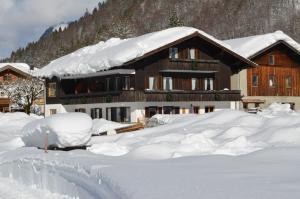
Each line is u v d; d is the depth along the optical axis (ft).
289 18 520.01
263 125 70.49
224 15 573.74
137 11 617.62
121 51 132.36
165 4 616.80
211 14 588.50
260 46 160.76
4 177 48.62
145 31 568.00
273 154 36.68
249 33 521.24
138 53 130.00
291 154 35.96
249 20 540.11
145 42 134.72
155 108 132.77
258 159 34.91
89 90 151.84
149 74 135.23
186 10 608.60
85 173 35.17
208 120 79.97
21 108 195.21
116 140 70.74
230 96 144.36
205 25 576.20
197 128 72.95
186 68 140.15
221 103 143.43
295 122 67.87
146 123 103.19
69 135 55.01
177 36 136.46
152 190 25.14
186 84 143.13
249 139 57.77
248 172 28.99
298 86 170.30
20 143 71.41
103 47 156.66
